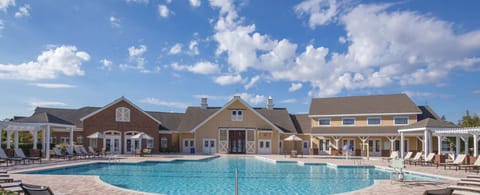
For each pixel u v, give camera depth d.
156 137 45.75
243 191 17.41
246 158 39.91
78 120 46.06
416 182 18.27
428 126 31.69
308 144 49.62
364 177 22.52
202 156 39.38
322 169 27.92
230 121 48.06
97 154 36.56
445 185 17.19
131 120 44.81
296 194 16.66
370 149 45.66
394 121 44.84
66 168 25.45
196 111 51.88
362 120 46.34
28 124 30.64
